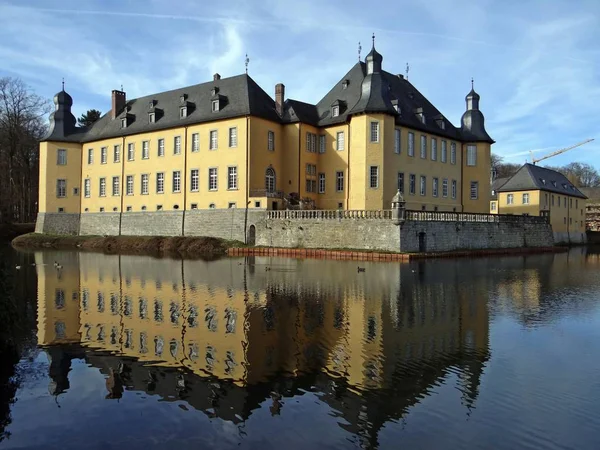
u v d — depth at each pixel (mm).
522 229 50938
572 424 7977
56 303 17656
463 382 9812
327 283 22234
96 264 31531
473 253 40312
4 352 11836
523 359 11273
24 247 49156
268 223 42188
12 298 12766
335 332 13523
